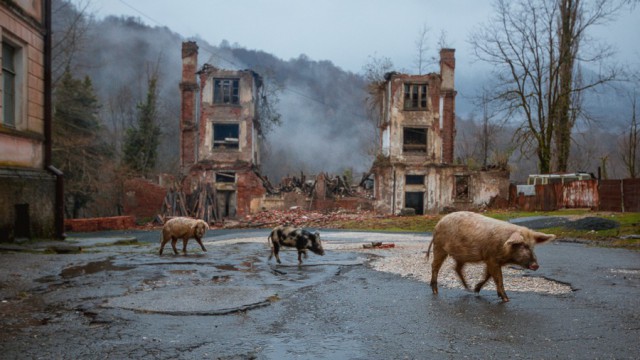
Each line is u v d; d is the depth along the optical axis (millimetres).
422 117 39469
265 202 38781
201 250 13609
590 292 7398
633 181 24734
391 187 39000
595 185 28359
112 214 39656
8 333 4949
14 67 14195
